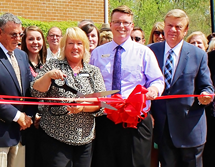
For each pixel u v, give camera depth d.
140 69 3.29
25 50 4.14
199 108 3.56
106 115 3.31
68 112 2.93
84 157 3.08
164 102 3.54
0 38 2.97
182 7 23.36
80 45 3.04
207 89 3.45
